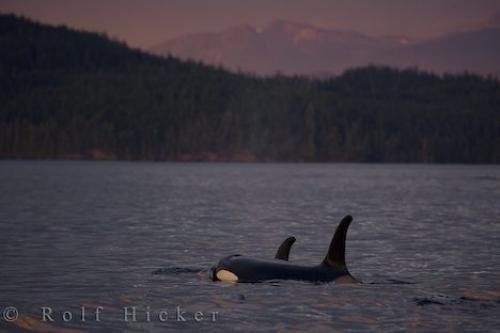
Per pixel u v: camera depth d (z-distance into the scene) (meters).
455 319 44.41
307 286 53.31
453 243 89.56
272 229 108.00
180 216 132.00
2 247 81.06
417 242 90.81
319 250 82.75
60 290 53.19
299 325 42.75
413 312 46.09
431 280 59.25
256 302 48.59
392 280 58.50
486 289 54.62
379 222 123.50
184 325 42.34
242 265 56.78
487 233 103.50
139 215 133.38
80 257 73.12
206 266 67.19
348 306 47.66
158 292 52.09
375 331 41.50
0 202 166.62
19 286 55.09
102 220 120.56
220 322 43.19
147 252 78.19
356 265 69.38
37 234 96.06
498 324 43.09
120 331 40.81
